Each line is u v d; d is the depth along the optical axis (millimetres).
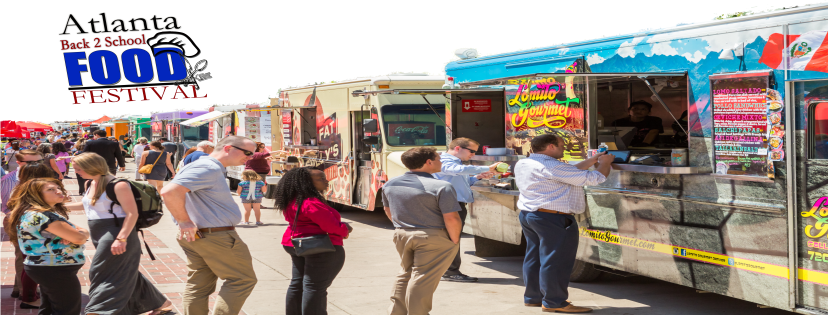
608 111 6707
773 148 4227
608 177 5496
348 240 9062
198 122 15062
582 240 5812
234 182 16953
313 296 4363
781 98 4172
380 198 10125
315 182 4441
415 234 4332
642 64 5160
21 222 4348
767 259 4309
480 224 7047
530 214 5176
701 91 4699
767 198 4289
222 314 4219
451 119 7496
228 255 4246
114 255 4395
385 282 6512
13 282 6254
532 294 5465
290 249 4488
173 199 4047
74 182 18109
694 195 4758
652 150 6316
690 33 4762
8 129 25422
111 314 4336
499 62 6785
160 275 6648
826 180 3984
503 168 5750
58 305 4492
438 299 5785
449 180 6082
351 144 10469
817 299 4074
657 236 5051
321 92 11383
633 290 6016
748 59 4363
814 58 3982
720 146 4559
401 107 9719
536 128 6254
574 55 5785
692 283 4797
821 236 4027
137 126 31859
